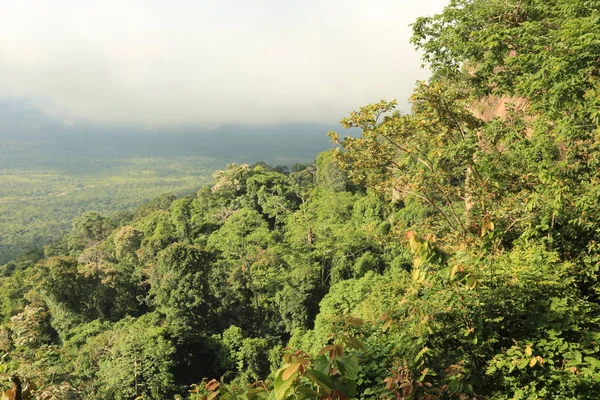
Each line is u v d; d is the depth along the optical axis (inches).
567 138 339.0
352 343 109.7
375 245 1486.2
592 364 177.3
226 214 2586.1
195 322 1316.4
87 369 1063.0
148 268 1877.5
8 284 1962.4
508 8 445.4
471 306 207.3
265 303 1523.1
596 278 331.0
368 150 527.2
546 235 380.5
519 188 483.2
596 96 301.1
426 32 487.8
